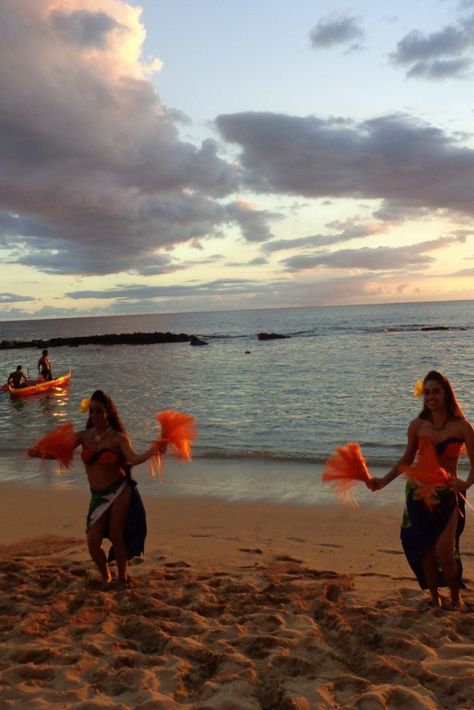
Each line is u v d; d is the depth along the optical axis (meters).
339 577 5.76
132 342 62.56
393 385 23.52
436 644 4.09
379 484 5.10
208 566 6.26
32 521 8.41
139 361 41.16
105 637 4.33
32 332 134.88
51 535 7.66
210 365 35.81
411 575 5.89
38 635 4.43
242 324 113.00
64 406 22.09
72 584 5.52
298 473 10.91
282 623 4.52
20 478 11.23
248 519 8.26
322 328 75.38
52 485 10.60
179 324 139.62
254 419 17.34
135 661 3.97
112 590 5.36
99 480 5.46
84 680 3.75
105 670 3.82
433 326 68.81
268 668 3.81
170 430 5.38
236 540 7.32
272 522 8.09
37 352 55.94
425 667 3.74
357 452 5.16
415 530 4.78
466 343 43.91
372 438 14.20
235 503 9.08
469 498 8.94
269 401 20.75
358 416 17.23
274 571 6.00
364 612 4.64
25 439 15.98
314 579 5.72
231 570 6.07
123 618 4.66
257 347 48.78
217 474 10.98
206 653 4.02
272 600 5.04
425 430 4.88
